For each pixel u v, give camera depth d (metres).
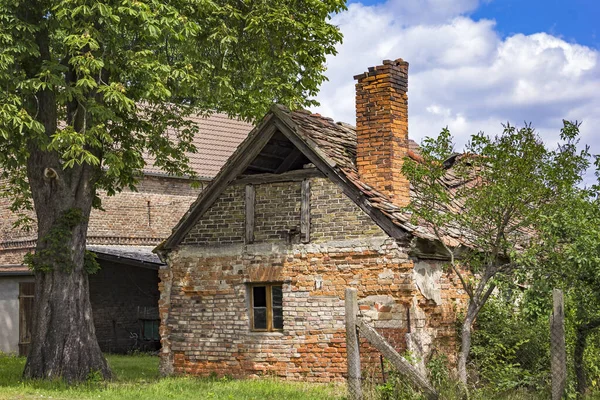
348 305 12.67
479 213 13.91
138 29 16.47
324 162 17.53
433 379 14.70
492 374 15.28
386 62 17.84
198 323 19.12
